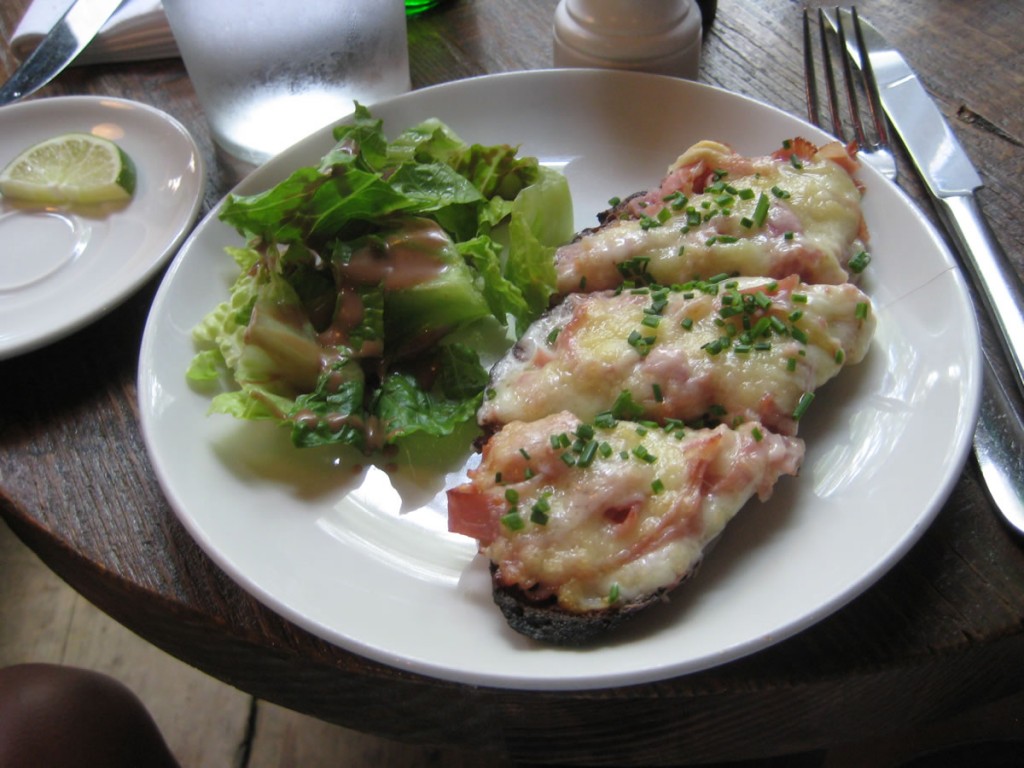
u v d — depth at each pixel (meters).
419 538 0.28
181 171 0.38
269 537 0.28
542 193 0.35
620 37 0.38
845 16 0.42
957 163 0.36
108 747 0.34
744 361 0.28
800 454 0.27
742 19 0.44
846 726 0.28
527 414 0.29
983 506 0.27
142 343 0.31
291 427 0.30
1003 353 0.30
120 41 0.45
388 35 0.39
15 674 0.35
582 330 0.30
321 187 0.32
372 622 0.25
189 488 0.28
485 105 0.39
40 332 0.32
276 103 0.39
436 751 0.46
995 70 0.40
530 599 0.25
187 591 0.27
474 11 0.46
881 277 0.31
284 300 0.32
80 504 0.30
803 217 0.32
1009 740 0.36
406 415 0.31
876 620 0.26
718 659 0.23
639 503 0.26
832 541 0.26
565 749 0.29
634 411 0.28
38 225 0.37
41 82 0.43
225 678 0.30
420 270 0.32
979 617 0.25
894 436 0.28
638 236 0.32
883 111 0.39
